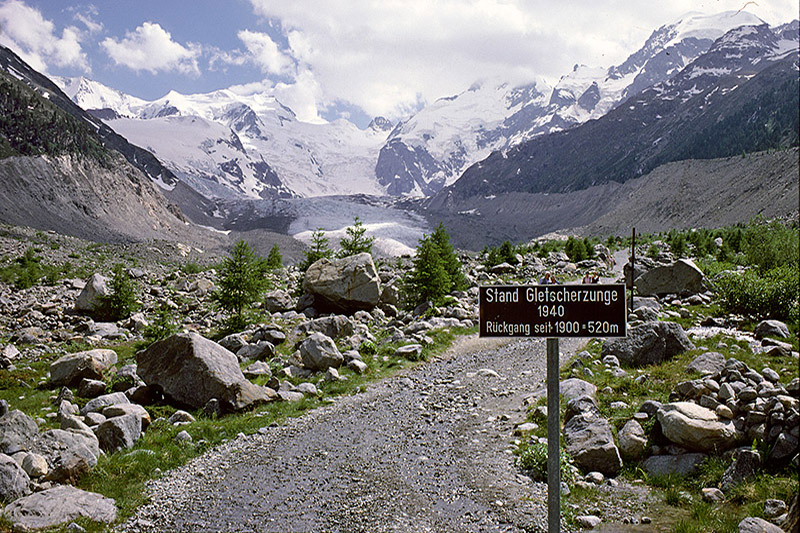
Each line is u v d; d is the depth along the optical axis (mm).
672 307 30547
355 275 33562
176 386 18281
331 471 13281
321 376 21375
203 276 54750
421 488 12211
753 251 39344
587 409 14312
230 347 25203
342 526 10734
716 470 11414
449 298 35969
